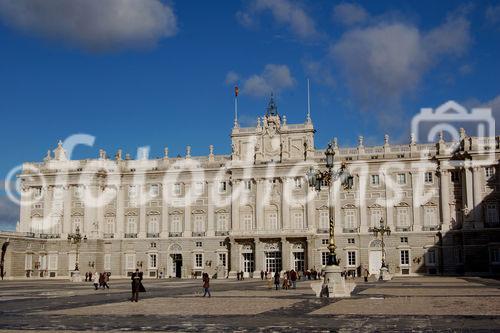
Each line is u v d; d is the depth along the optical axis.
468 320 32.94
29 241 123.19
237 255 121.62
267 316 36.44
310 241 117.62
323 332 28.73
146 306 44.72
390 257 116.56
